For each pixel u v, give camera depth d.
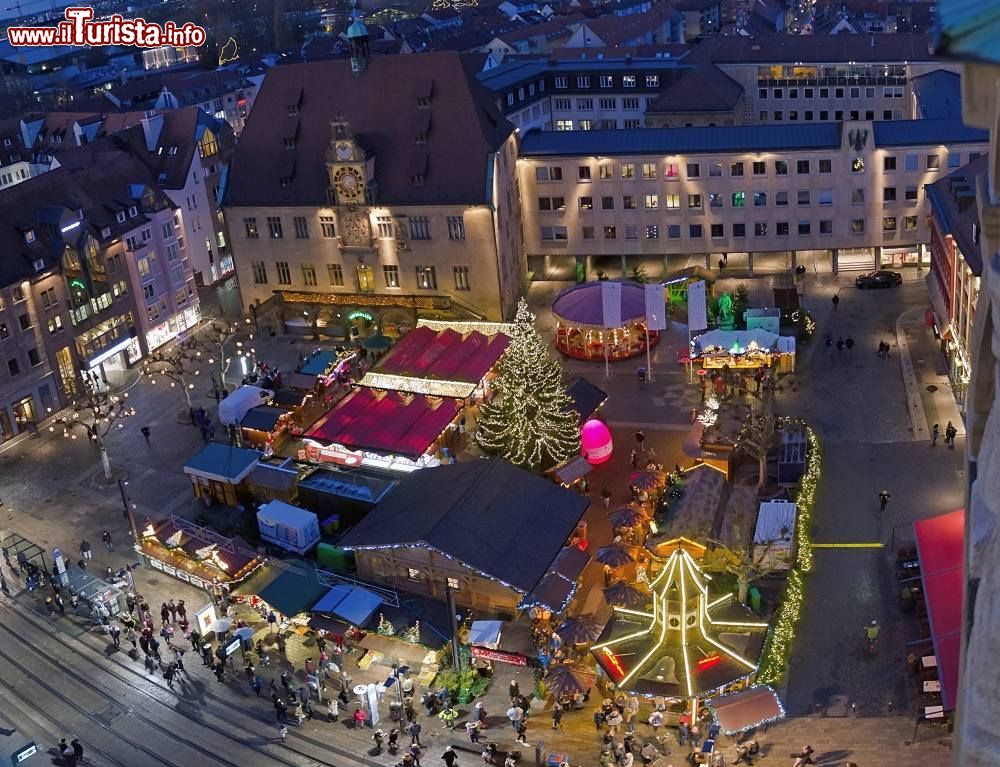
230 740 64.12
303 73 114.06
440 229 109.75
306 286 117.81
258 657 71.06
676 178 117.62
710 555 71.38
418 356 100.69
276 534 81.62
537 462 83.88
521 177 120.69
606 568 74.00
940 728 58.66
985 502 12.77
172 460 96.44
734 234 119.06
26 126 163.62
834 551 74.56
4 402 100.19
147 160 128.12
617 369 104.44
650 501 80.62
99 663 71.69
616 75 151.38
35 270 101.62
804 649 66.00
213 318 125.56
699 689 59.44
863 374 98.44
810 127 116.75
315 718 65.31
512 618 71.19
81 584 77.19
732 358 97.75
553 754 59.78
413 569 74.50
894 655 64.62
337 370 103.44
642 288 107.81
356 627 69.75
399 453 88.06
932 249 105.38
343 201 111.19
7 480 95.25
